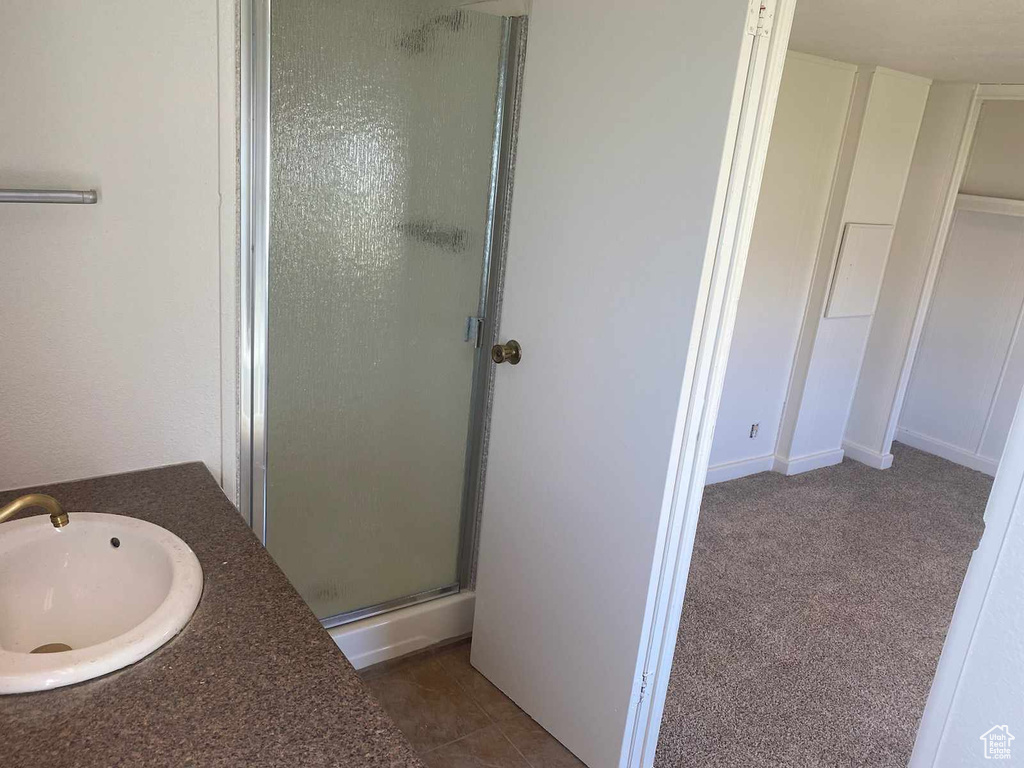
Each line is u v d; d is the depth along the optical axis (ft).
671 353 5.52
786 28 4.97
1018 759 2.51
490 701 7.47
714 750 7.11
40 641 4.26
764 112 5.07
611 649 6.31
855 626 9.35
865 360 14.44
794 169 11.98
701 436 5.71
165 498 5.06
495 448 7.25
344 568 7.48
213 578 4.25
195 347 5.45
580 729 6.73
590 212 6.01
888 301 13.93
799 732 7.45
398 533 7.72
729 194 5.16
